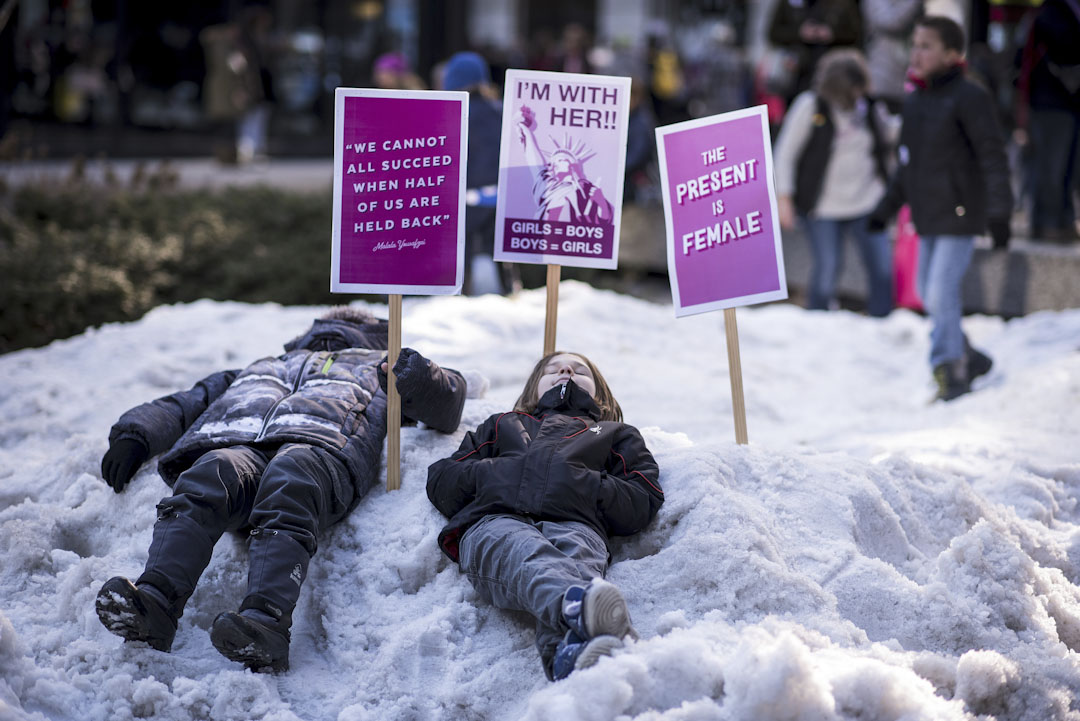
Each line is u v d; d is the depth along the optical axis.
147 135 18.52
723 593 3.27
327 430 3.60
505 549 3.18
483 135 7.41
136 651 3.12
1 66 13.17
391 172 3.89
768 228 4.13
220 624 2.97
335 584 3.53
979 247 9.09
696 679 2.75
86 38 17.39
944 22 6.05
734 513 3.47
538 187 4.25
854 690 2.69
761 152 4.12
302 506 3.32
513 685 3.10
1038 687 2.95
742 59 17.36
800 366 7.32
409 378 3.73
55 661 3.12
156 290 9.20
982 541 3.47
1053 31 8.66
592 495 3.38
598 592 2.83
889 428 5.80
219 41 17.59
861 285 10.13
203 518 3.27
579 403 3.71
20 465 4.49
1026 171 10.31
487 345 6.33
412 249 3.90
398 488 3.86
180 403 3.93
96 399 5.40
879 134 8.52
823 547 3.51
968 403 6.11
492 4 25.95
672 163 4.25
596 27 25.30
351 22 20.83
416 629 3.26
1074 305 8.60
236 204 11.66
